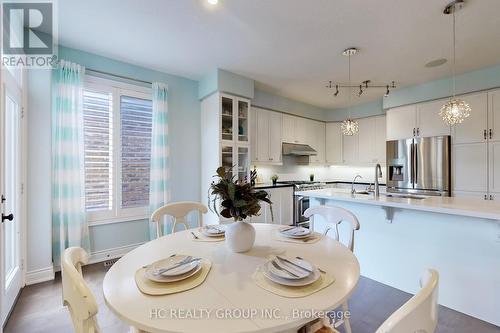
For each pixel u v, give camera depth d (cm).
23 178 229
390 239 244
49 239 248
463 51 289
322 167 600
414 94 408
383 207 243
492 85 330
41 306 203
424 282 71
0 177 170
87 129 290
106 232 304
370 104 512
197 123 384
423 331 60
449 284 206
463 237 199
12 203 208
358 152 533
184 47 280
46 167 246
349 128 329
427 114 395
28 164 238
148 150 338
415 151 397
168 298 89
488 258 187
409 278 230
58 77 266
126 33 251
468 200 232
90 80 292
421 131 401
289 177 539
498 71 326
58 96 264
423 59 310
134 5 207
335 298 89
